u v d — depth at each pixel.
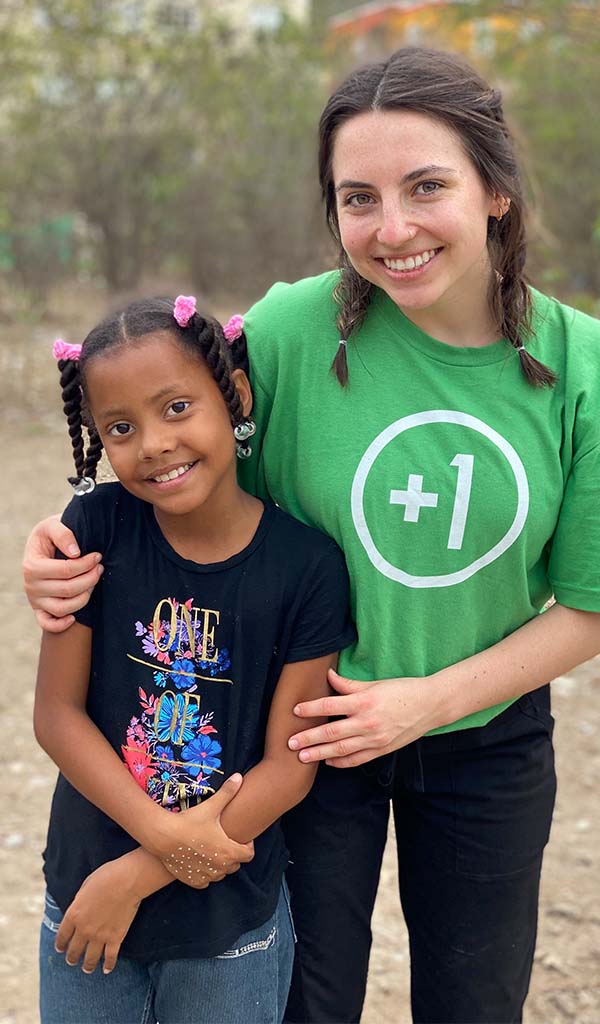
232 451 1.73
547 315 1.81
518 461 1.74
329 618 1.76
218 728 1.75
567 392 1.75
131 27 11.52
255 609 1.73
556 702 4.20
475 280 1.76
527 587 1.83
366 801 1.94
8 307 12.30
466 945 1.97
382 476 1.75
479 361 1.76
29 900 3.09
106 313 1.74
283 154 12.85
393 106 1.62
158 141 12.13
